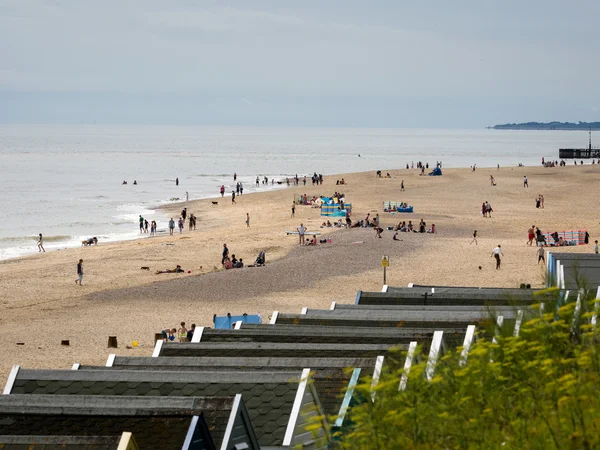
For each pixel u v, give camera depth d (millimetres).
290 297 94750
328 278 106250
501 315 21125
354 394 24953
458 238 141125
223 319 75000
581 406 14094
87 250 140750
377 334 35875
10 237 161250
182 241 147250
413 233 147875
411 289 54500
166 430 22375
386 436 14234
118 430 22328
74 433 22859
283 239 143375
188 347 34469
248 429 23734
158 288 101562
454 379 15750
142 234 165625
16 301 96688
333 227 158125
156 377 27203
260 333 37031
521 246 131750
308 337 36062
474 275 106938
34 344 73750
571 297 21234
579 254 53469
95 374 27781
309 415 25375
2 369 64000
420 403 14547
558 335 16297
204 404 23719
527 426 14172
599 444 13109
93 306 92062
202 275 110500
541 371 15242
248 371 27609
